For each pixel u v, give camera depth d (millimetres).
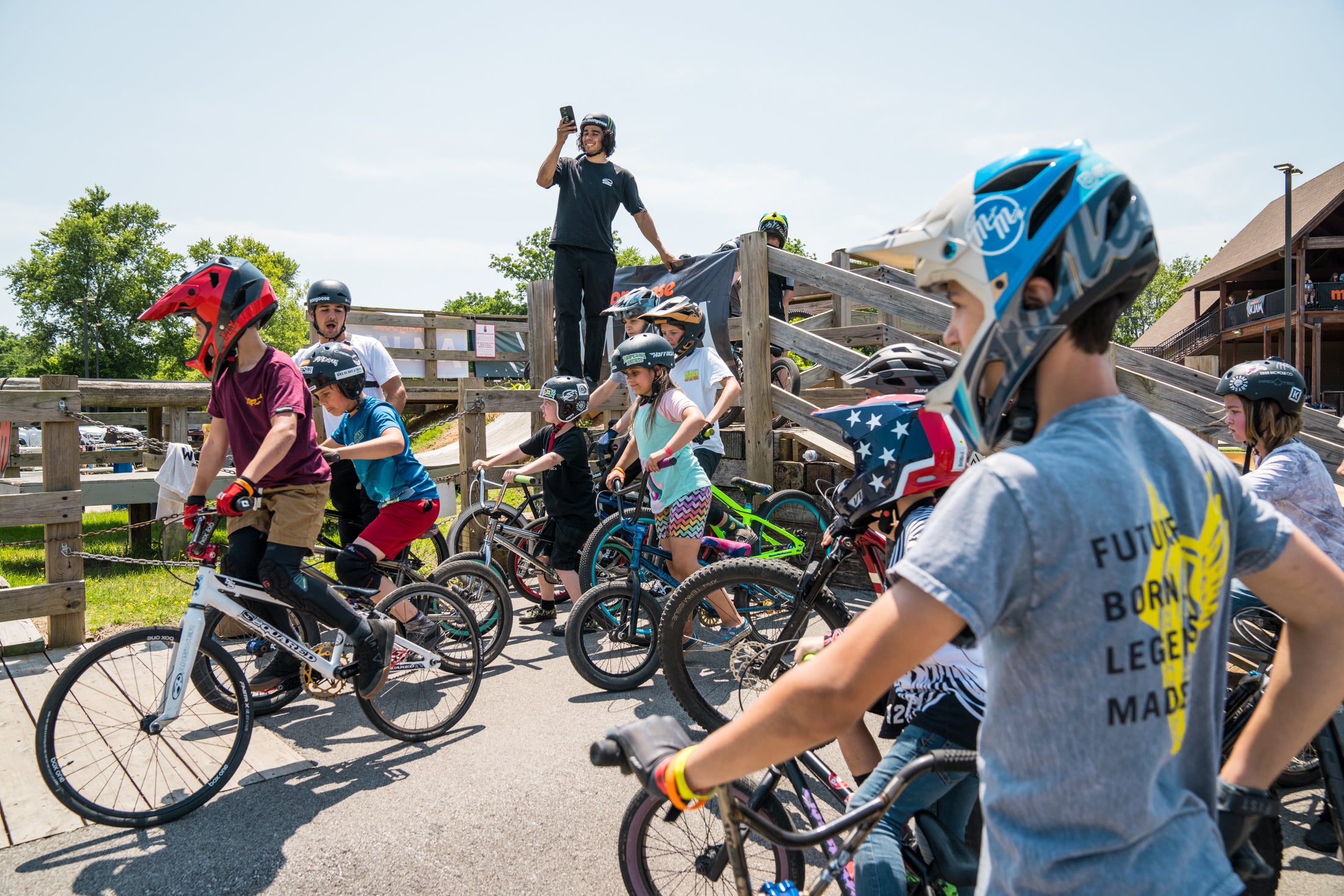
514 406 7070
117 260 76750
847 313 9102
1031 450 1019
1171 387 4785
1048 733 989
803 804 2186
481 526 6340
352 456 3971
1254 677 2639
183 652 3141
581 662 4254
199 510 3342
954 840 1882
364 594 3979
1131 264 1020
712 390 5359
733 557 4562
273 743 3738
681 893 2508
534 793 3240
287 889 2619
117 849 2848
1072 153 1052
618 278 7844
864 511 2615
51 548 5004
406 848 2850
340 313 5363
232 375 3545
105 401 6289
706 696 4234
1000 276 1048
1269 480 2982
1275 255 29906
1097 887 972
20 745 3605
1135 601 978
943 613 963
